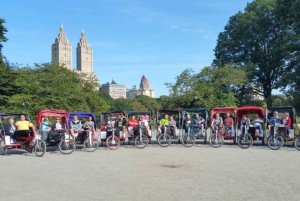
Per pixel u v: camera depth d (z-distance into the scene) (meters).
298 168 10.06
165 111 19.45
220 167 10.30
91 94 43.16
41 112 16.36
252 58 47.09
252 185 7.82
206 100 36.38
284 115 16.25
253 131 17.08
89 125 16.25
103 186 7.89
